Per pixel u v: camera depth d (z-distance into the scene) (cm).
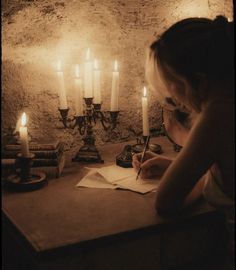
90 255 137
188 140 125
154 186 156
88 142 184
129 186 156
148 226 128
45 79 188
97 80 179
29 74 184
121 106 207
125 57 202
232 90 122
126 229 126
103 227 127
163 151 194
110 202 145
